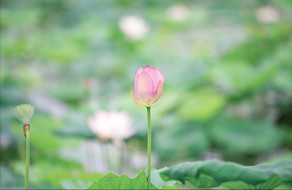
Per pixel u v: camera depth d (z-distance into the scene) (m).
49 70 10.50
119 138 4.26
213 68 6.95
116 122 4.21
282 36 9.29
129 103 6.14
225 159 5.91
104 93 7.94
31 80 9.08
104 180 2.95
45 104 8.02
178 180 2.96
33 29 14.43
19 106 2.90
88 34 10.61
